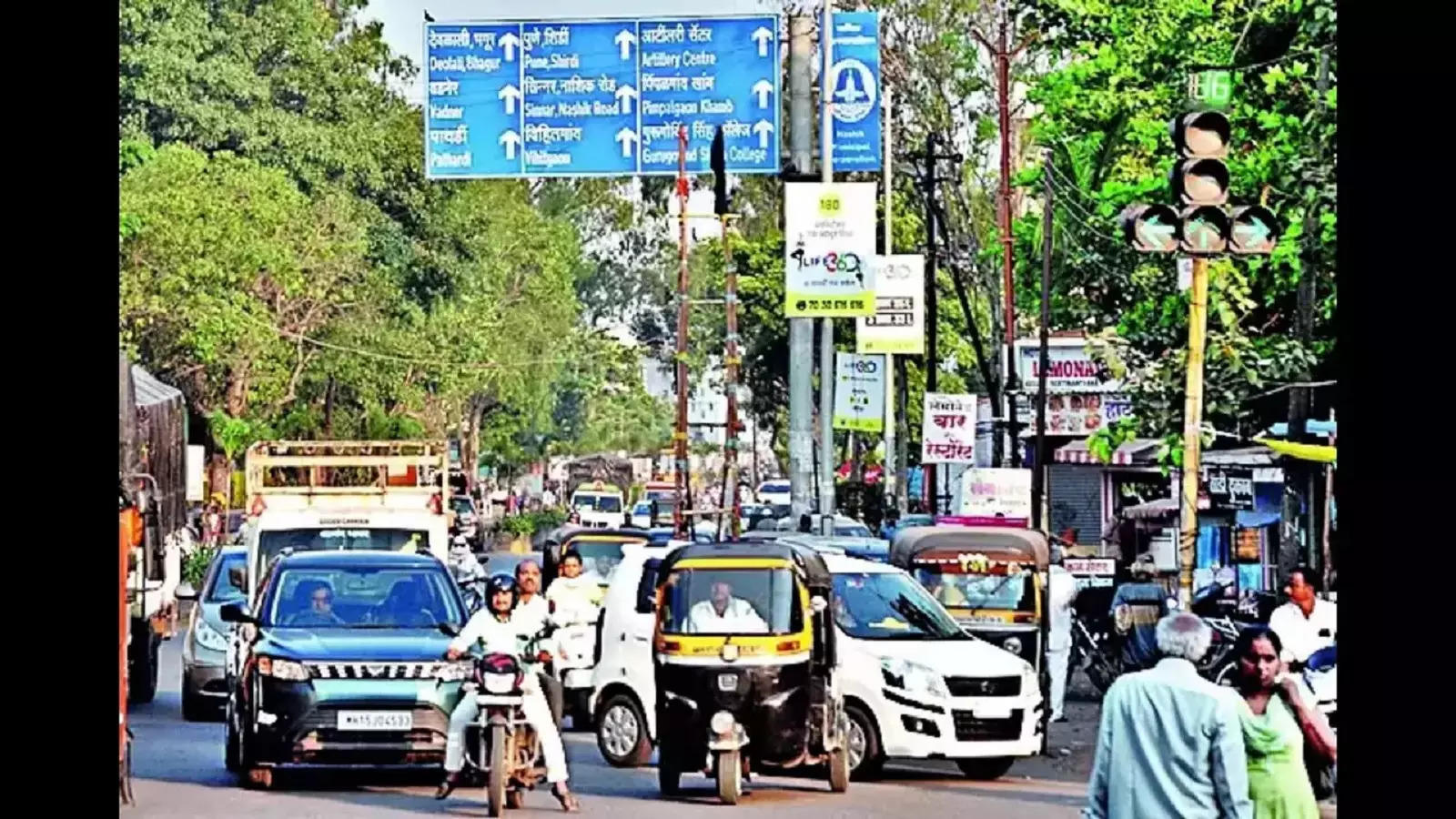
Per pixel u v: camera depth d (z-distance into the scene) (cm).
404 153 8800
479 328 8950
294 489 3341
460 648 2205
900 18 6625
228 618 2406
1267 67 4162
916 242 7481
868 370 5547
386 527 3141
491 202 9288
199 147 8200
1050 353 5894
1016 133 6388
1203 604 3441
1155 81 4678
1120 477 6194
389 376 8225
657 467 14350
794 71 4019
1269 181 4006
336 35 8888
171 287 6406
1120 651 3491
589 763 2725
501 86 4050
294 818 2100
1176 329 4472
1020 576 2928
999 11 6156
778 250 8756
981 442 7662
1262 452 4162
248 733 2305
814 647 2328
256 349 6869
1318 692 2097
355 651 2302
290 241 6962
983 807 2272
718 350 11612
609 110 4053
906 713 2508
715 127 4038
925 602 2692
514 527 10469
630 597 2712
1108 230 4912
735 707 2272
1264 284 4075
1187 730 1180
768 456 13588
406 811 2172
